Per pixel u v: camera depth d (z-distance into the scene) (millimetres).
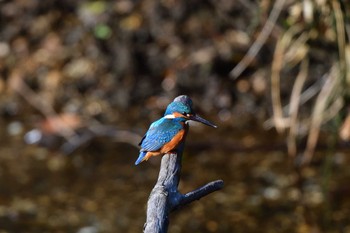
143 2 15320
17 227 10656
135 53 14688
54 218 10906
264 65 14039
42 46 15453
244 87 14023
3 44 15617
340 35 9438
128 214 10961
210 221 10719
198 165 12195
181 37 14766
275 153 12375
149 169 12234
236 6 14562
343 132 11375
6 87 15023
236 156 12406
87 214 10992
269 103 13750
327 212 10656
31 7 15898
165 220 4828
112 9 15297
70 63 15008
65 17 15688
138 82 14492
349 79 9656
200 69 14320
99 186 11789
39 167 12469
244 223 10625
